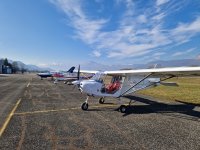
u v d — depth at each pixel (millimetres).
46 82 36812
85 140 5812
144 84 12250
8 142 5598
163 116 9180
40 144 5465
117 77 11680
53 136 6141
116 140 5840
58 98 14906
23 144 5453
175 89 22344
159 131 6789
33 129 6859
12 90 20703
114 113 9758
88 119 8414
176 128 7176
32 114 9258
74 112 9867
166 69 9188
